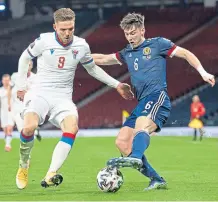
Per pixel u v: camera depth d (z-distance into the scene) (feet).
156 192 83.76
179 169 123.95
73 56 84.89
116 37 396.78
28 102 85.51
